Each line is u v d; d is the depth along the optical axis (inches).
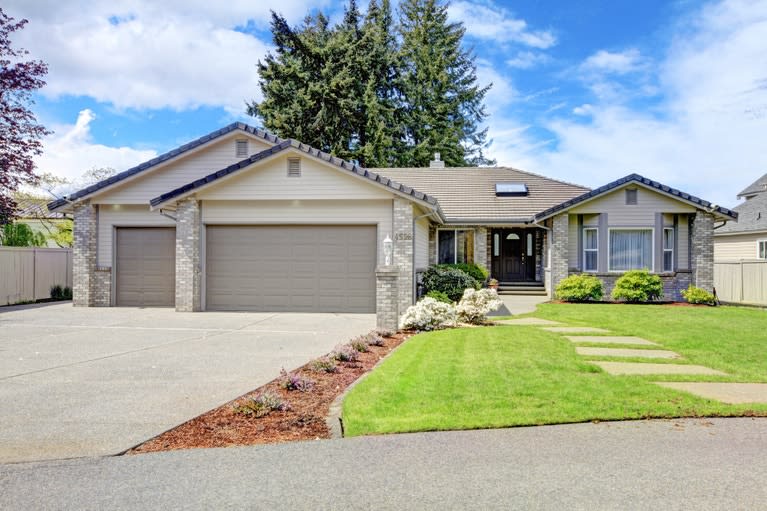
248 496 132.8
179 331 424.5
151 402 214.7
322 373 269.1
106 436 175.5
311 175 559.2
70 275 789.2
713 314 540.4
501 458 156.7
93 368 280.5
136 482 140.9
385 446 166.9
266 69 1257.4
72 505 127.9
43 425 186.1
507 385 233.8
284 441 173.0
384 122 1285.7
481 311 464.1
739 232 962.7
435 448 164.9
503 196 858.8
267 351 333.7
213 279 577.3
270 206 569.0
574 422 189.0
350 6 1322.6
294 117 1210.6
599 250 699.4
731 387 237.8
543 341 355.9
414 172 954.7
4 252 657.0
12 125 725.9
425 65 1414.9
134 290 641.0
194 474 146.0
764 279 671.8
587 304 648.4
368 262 562.6
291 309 567.2
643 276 660.1
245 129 635.5
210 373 269.0
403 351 322.3
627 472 146.6
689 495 132.6
